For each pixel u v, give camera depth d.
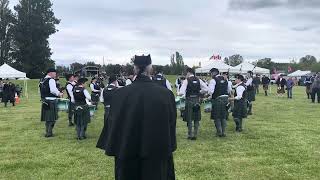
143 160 3.70
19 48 60.12
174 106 3.89
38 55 59.53
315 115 15.20
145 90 3.80
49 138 10.15
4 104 22.42
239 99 10.73
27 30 60.09
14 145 9.27
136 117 3.74
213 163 7.18
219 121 9.94
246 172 6.58
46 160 7.62
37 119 14.84
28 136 10.59
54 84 10.16
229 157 7.69
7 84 21.50
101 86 18.09
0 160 7.70
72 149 8.64
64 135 10.57
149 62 3.92
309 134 10.40
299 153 8.00
